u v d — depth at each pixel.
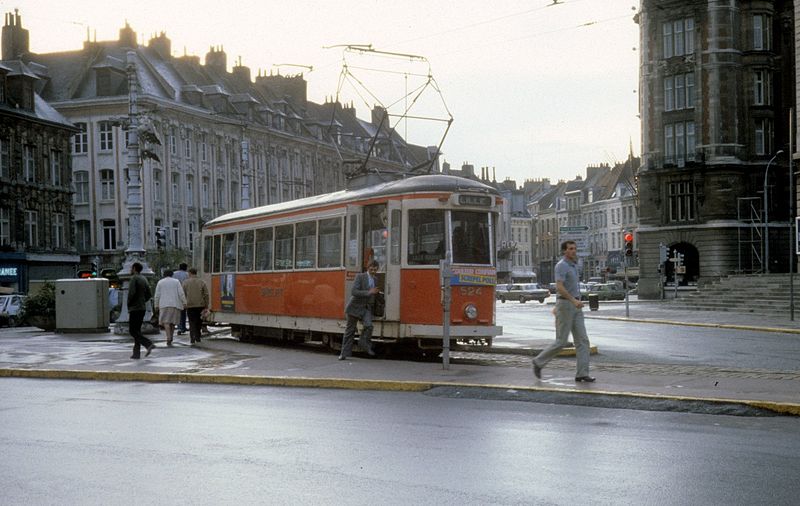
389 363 15.92
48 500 6.48
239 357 17.69
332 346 19.27
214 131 71.38
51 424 10.02
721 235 58.97
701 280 59.50
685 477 7.02
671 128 61.69
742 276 43.28
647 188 62.38
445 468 7.43
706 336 25.00
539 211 141.38
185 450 8.33
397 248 17.12
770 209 59.28
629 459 7.72
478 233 17.25
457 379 13.22
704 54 59.72
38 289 30.50
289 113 84.19
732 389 11.74
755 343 21.91
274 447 8.44
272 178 80.38
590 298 46.66
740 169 59.06
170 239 65.06
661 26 61.88
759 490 6.59
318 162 88.88
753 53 59.31
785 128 59.91
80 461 7.87
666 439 8.70
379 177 19.62
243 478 7.13
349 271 18.19
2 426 9.90
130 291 17.67
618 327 30.64
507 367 15.04
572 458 7.78
